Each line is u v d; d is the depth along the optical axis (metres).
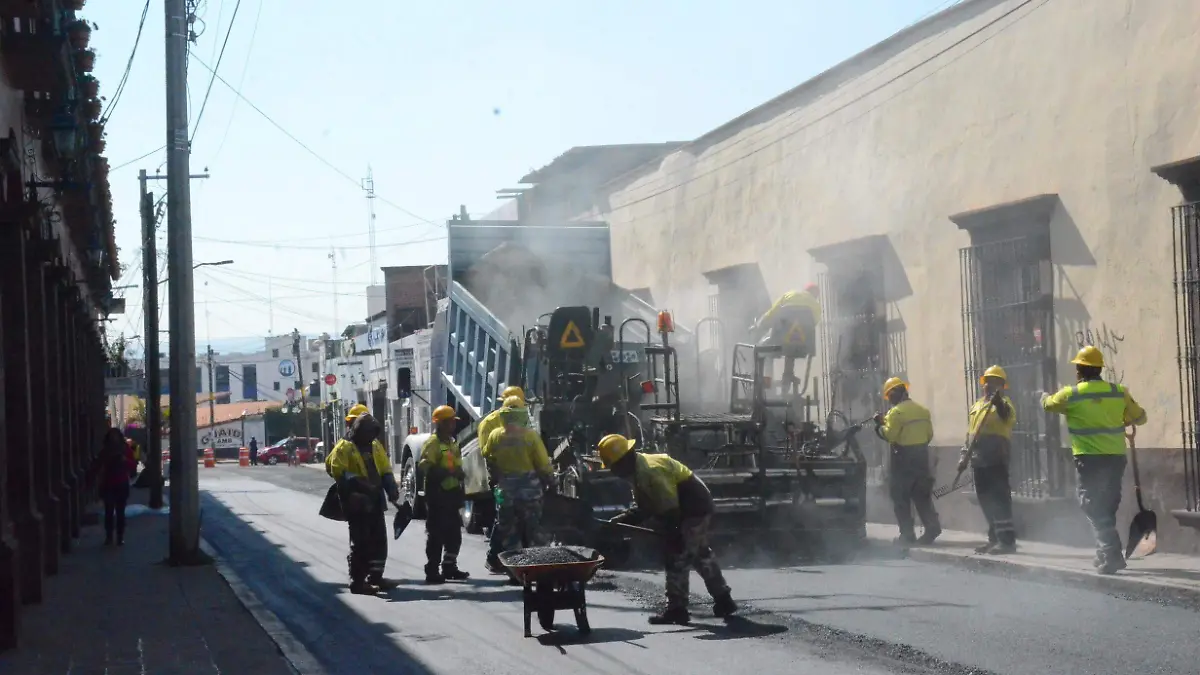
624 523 9.85
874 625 9.05
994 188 15.09
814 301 15.47
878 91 17.44
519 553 9.48
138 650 9.01
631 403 15.06
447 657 8.59
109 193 22.58
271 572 14.32
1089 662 7.57
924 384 16.47
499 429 12.82
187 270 15.69
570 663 8.18
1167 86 12.44
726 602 9.65
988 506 12.95
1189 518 11.98
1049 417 14.12
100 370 37.34
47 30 11.90
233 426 85.38
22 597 11.71
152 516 25.97
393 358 37.16
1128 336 12.97
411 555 15.75
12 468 11.91
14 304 12.05
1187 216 12.07
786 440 14.67
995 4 14.99
